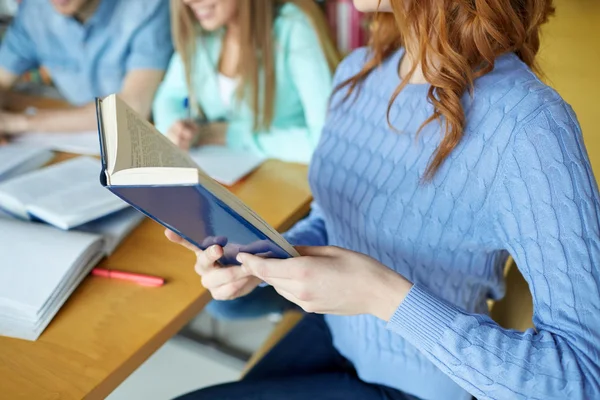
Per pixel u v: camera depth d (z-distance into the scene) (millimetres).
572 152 732
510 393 706
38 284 892
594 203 720
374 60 1036
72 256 942
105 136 703
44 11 1738
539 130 749
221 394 1039
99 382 771
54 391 754
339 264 749
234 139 1490
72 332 856
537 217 739
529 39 871
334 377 1069
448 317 738
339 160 1015
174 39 1673
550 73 1154
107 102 743
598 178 1145
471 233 849
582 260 703
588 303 696
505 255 943
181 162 826
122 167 663
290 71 1558
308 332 1206
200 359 1972
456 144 820
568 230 712
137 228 1117
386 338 980
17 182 1163
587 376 681
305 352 1166
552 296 724
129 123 743
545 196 732
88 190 1156
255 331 2092
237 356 1988
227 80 1624
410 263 914
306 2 1583
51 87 1853
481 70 817
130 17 1690
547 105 761
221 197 623
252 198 1248
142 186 620
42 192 1131
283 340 1195
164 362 1954
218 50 1623
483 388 722
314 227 1149
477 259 886
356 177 975
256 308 1278
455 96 812
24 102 1789
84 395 751
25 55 1814
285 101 1588
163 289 954
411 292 744
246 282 892
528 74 820
